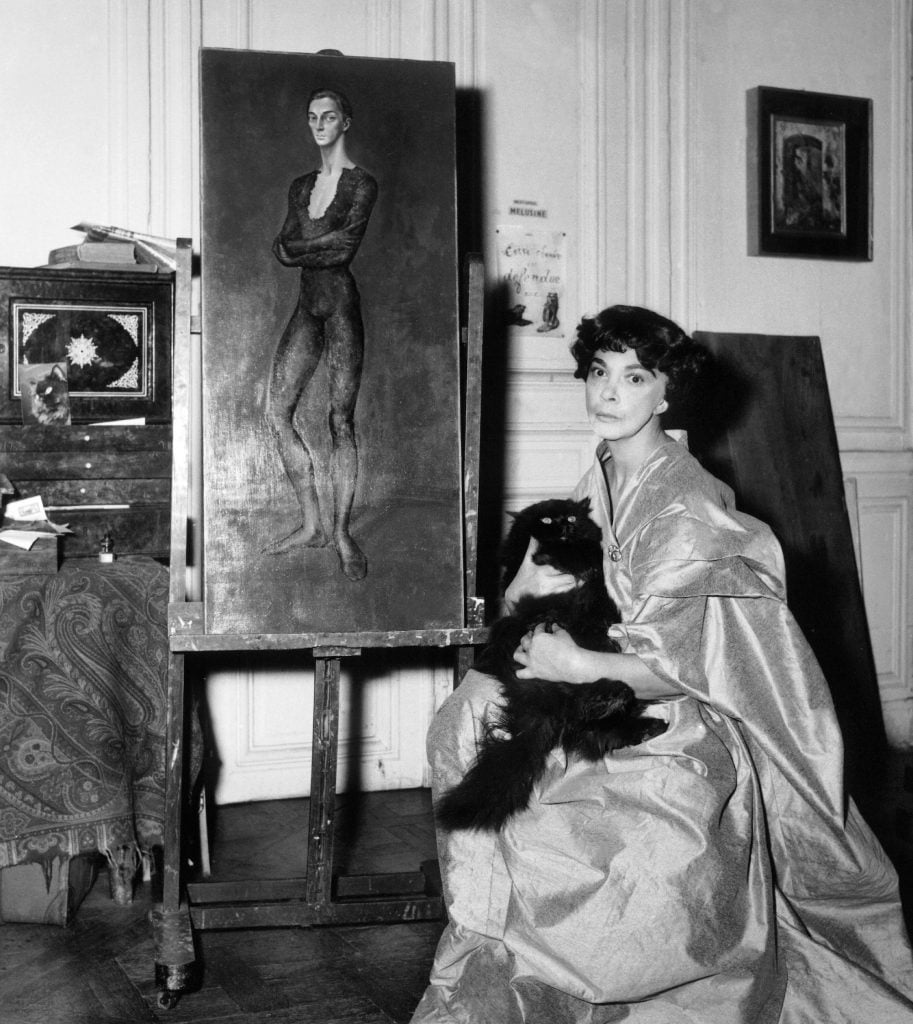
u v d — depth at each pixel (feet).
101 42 11.62
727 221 14.15
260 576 8.43
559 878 6.77
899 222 15.15
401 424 8.77
